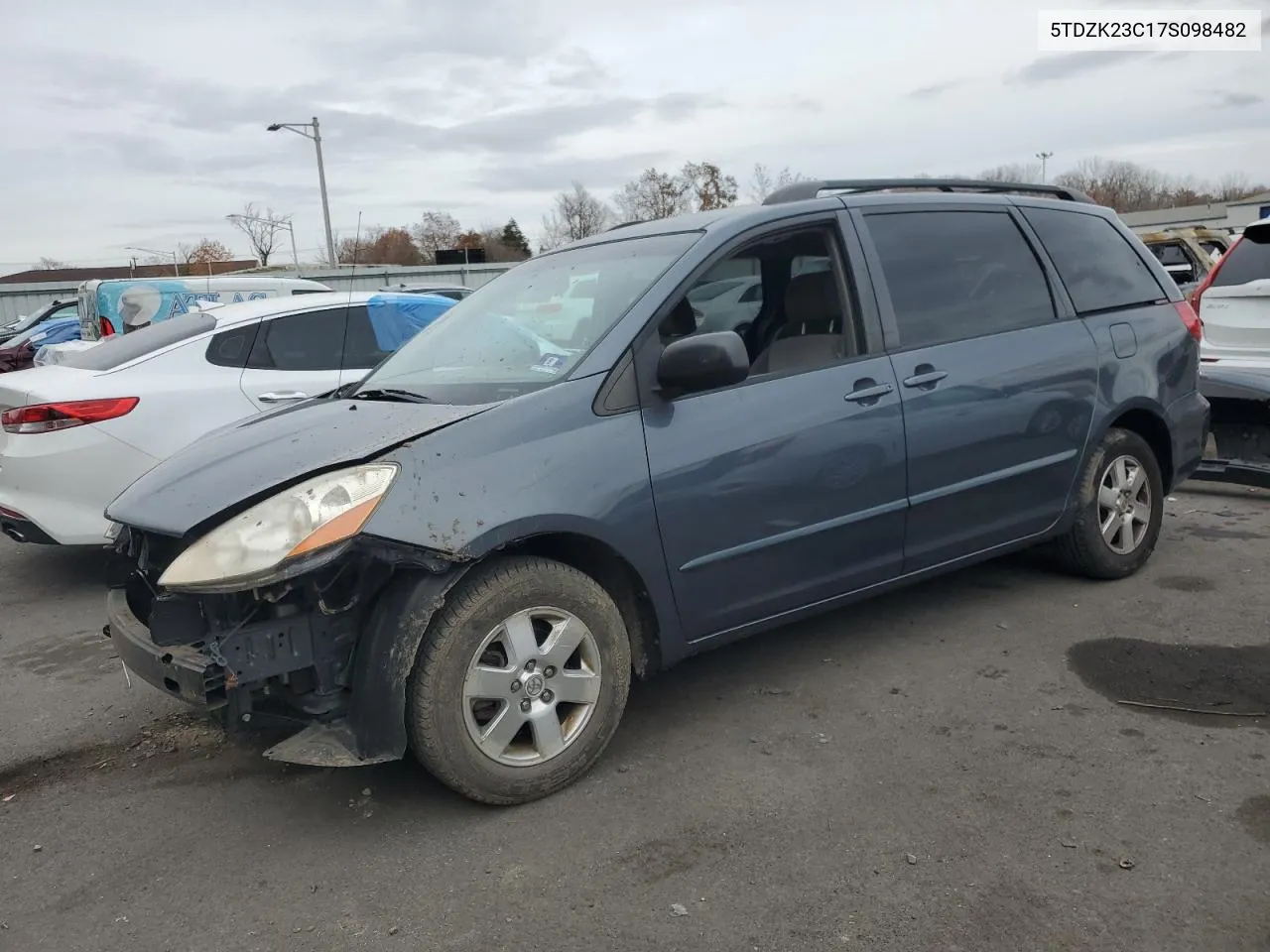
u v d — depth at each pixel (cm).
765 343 390
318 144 3103
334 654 295
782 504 358
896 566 400
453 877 280
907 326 401
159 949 257
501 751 309
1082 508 468
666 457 332
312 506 282
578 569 330
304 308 648
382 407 346
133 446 563
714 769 334
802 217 389
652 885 272
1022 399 428
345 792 331
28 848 308
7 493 559
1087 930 244
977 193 458
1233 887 258
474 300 439
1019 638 432
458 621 297
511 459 305
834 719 366
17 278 6719
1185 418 503
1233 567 514
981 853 278
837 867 275
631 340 337
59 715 410
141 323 1253
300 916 267
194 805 329
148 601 326
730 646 441
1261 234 641
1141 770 319
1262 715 352
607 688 328
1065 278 464
